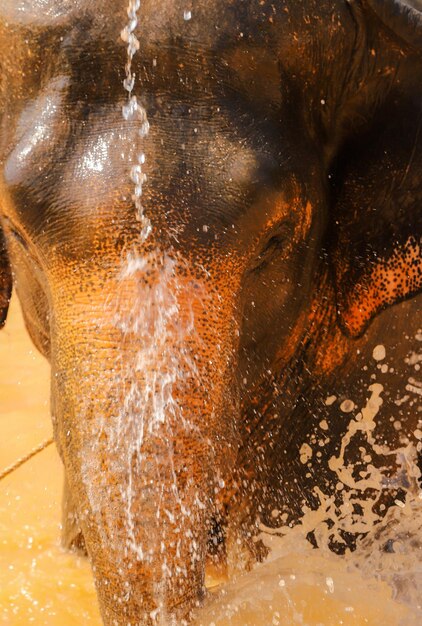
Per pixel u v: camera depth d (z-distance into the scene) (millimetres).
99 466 5035
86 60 5594
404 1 6262
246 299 6004
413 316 7062
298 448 7406
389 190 6562
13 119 5770
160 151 5430
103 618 5180
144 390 5051
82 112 5555
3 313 7207
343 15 6148
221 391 5270
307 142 6234
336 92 6379
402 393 7223
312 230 6387
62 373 5234
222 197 5445
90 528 5094
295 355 7102
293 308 6660
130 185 5320
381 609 6504
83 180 5391
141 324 5117
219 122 5594
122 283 5184
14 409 11484
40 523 8797
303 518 7484
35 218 5477
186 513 5062
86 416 5086
